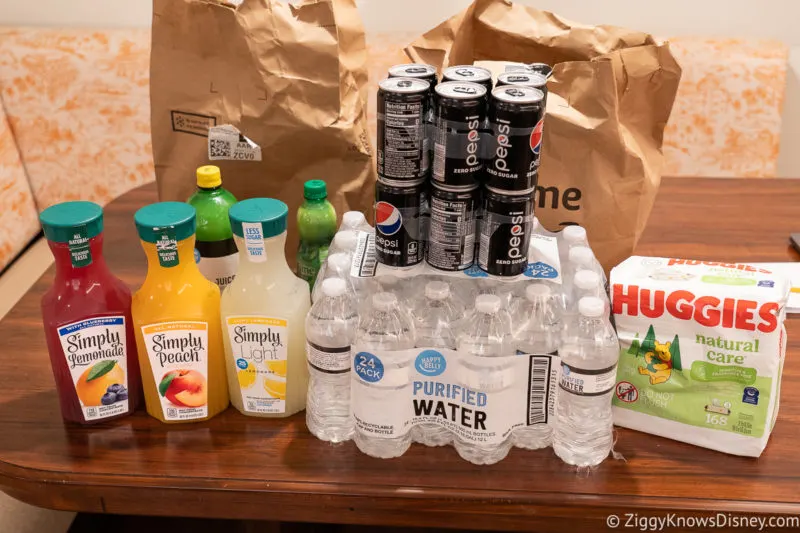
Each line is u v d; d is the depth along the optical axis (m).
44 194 2.18
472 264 0.97
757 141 2.14
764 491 0.92
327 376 0.97
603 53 1.15
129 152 2.14
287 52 1.11
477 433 0.94
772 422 0.98
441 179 0.90
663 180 1.66
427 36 1.19
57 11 2.25
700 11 2.24
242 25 1.10
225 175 1.18
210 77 1.13
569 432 0.96
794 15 2.23
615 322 0.99
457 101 0.85
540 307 0.95
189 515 0.95
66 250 0.92
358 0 2.24
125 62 2.06
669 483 0.93
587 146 1.09
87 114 2.11
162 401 1.00
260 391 1.01
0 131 2.05
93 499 0.94
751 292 0.94
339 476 0.94
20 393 1.06
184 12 1.10
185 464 0.96
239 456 0.97
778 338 0.92
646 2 2.23
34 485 0.94
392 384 0.92
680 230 1.45
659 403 0.99
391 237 0.94
